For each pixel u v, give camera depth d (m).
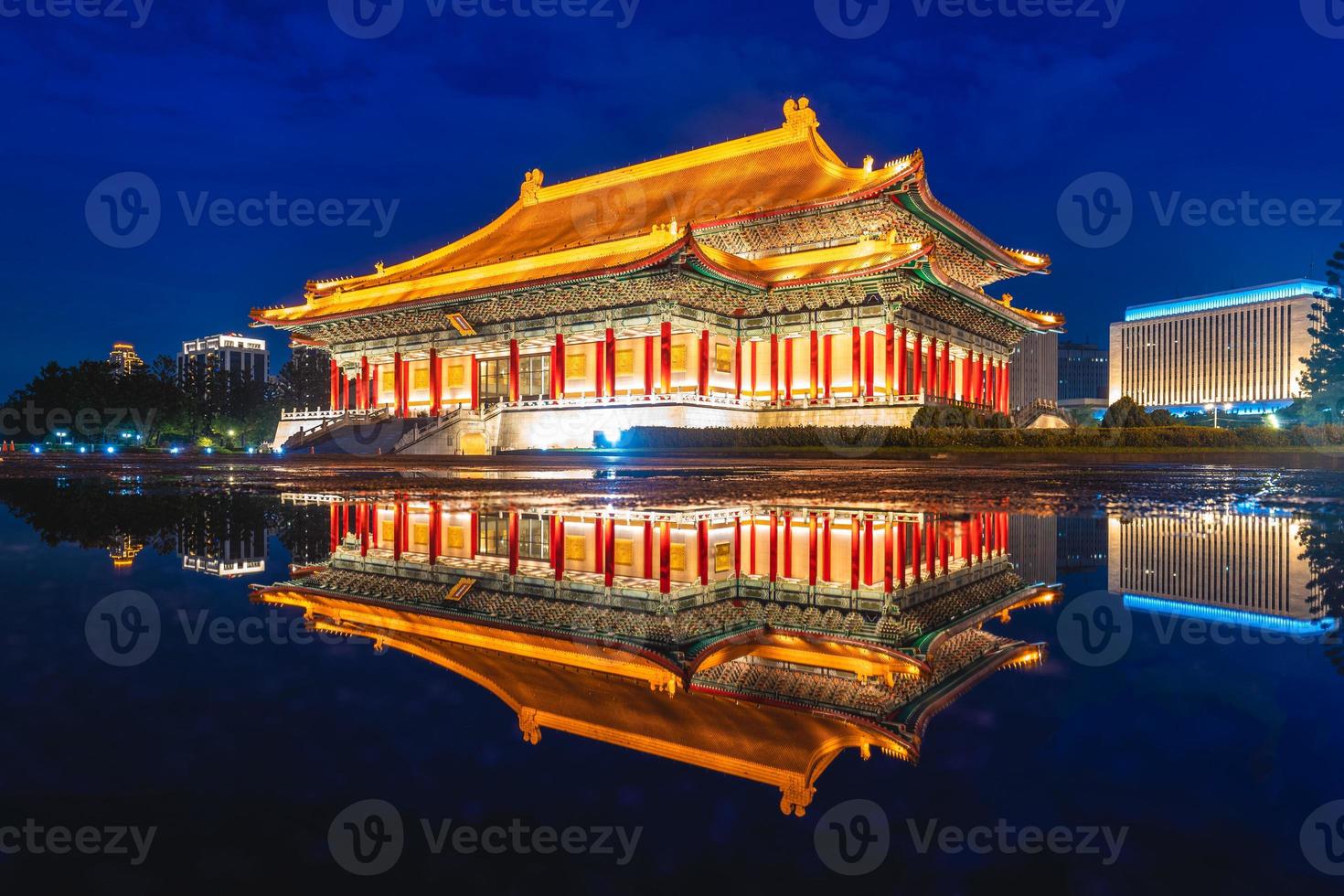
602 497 18.25
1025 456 46.78
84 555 8.63
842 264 60.19
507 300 68.75
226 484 23.83
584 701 4.27
